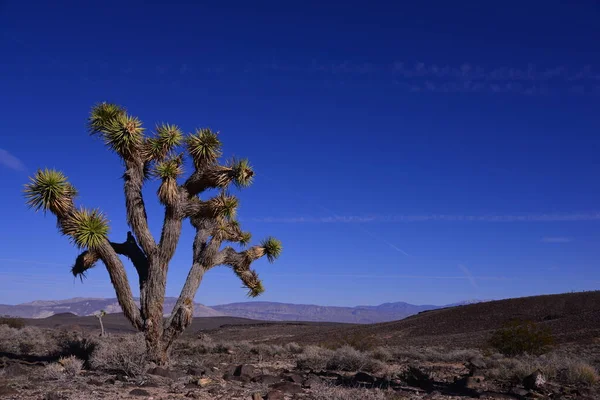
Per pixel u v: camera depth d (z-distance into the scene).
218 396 9.86
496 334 25.80
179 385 11.16
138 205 15.10
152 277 14.88
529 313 67.44
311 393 10.29
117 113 15.73
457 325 66.94
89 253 15.00
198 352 25.17
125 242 15.79
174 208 15.23
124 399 9.16
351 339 35.03
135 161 15.38
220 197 16.06
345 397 9.76
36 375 12.34
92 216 14.73
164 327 15.04
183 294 15.31
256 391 10.55
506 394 11.90
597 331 41.75
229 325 95.94
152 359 14.51
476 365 18.98
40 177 14.38
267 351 25.75
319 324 103.94
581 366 15.60
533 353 24.47
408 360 24.44
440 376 16.59
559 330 48.62
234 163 16.09
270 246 18.02
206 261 15.94
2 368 13.76
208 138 15.84
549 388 13.04
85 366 14.44
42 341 23.92
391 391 11.55
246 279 17.42
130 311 14.88
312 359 18.48
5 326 34.62
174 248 15.13
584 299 69.75
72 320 117.81
